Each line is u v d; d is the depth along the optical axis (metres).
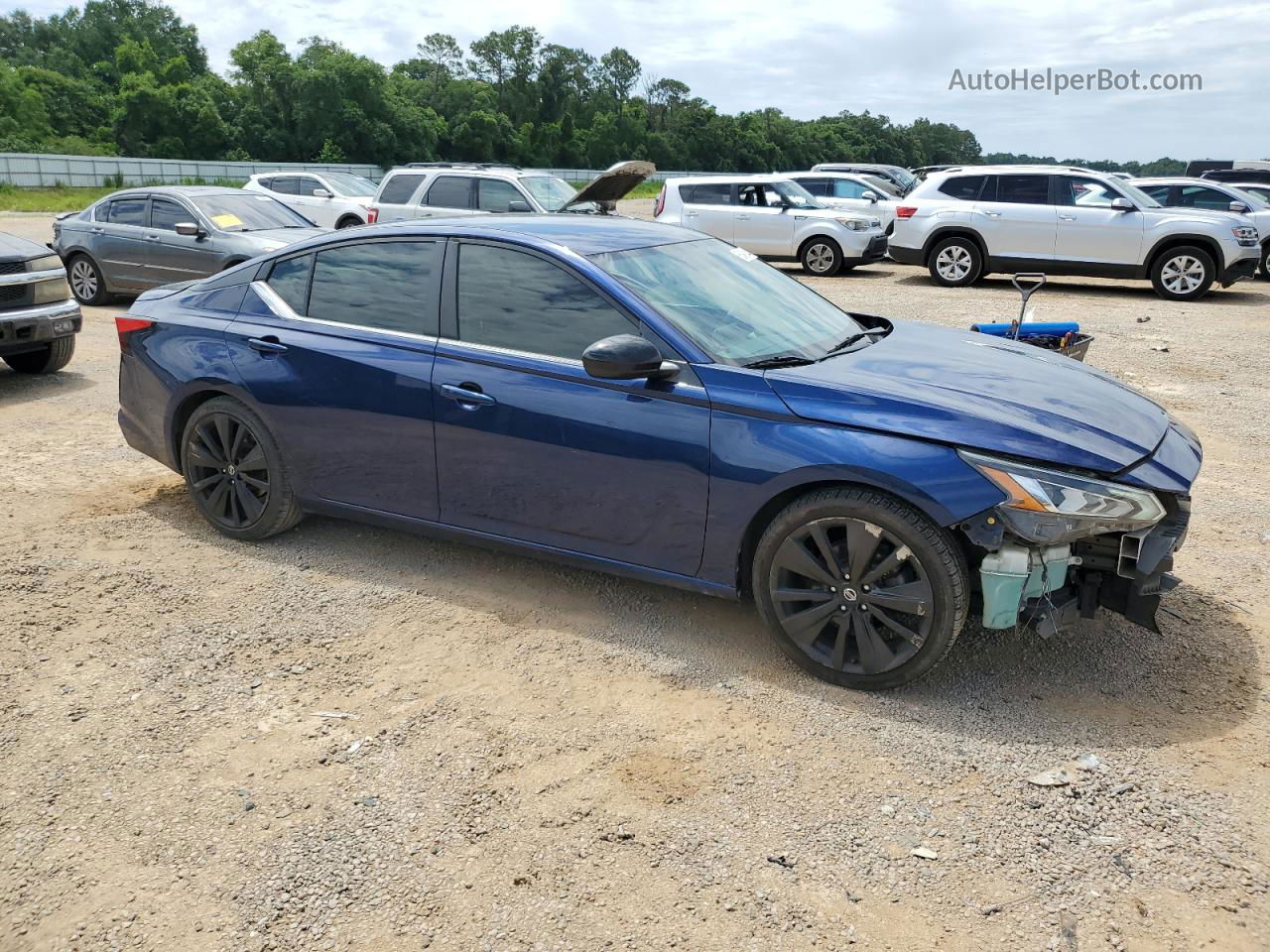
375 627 3.92
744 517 3.46
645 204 43.09
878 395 3.36
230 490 4.71
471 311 4.02
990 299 13.94
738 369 3.53
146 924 2.40
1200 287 13.88
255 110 84.69
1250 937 2.32
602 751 3.09
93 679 3.52
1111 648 3.74
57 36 123.81
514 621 3.97
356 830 2.72
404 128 89.69
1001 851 2.62
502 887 2.51
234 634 3.85
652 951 2.30
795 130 137.00
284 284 4.56
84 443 6.45
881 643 3.34
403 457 4.16
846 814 2.78
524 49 110.25
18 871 2.58
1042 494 3.08
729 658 3.67
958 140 183.88
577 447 3.71
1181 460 3.39
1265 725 3.21
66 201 43.84
